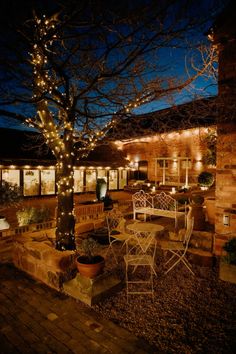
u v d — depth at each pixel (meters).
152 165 23.97
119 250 6.87
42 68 5.15
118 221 7.51
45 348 3.29
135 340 3.43
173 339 3.45
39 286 4.93
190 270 5.37
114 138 7.24
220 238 6.04
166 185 21.61
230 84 5.82
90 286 4.34
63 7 4.26
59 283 4.75
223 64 5.88
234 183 5.86
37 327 3.70
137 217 10.99
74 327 3.70
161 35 4.63
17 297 4.52
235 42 5.69
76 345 3.34
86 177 23.38
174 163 22.08
